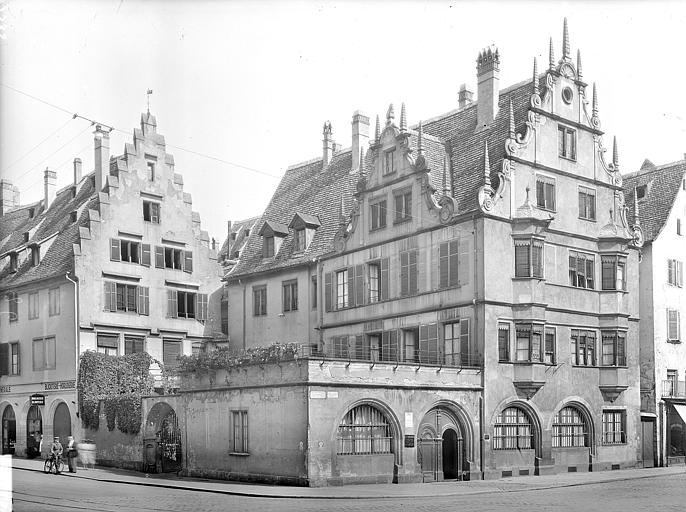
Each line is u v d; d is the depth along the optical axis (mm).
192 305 55438
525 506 26078
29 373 52125
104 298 50500
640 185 55156
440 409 37844
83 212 54188
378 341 44188
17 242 59438
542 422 40531
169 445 42531
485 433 38188
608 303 44188
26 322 52844
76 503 26688
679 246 52312
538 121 42344
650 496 29438
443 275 40438
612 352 44031
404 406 36219
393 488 32969
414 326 41625
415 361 41875
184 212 55656
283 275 50688
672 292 51406
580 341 43125
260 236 55125
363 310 44656
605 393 43812
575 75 44625
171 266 54469
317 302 47906
